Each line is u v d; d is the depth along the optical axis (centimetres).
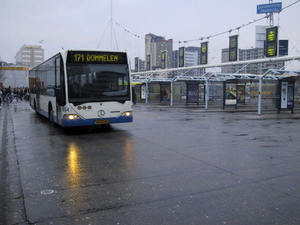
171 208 438
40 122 1495
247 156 751
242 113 2034
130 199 473
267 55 2342
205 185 536
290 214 417
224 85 2389
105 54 1102
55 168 655
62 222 396
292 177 581
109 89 1103
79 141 969
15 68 5725
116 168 648
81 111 1066
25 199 476
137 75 4281
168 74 5788
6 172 631
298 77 1989
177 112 2083
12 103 3509
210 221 396
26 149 854
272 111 2239
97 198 478
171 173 608
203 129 1223
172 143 921
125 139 995
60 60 1079
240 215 414
